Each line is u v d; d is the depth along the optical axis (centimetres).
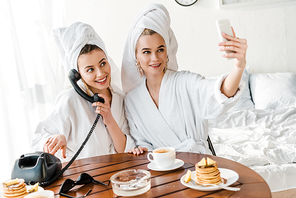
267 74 324
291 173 158
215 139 221
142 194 84
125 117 166
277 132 224
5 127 216
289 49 343
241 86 117
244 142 214
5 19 235
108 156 127
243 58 108
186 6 339
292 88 300
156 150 109
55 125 147
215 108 134
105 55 146
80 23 144
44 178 100
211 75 348
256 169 162
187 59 348
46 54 294
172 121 150
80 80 156
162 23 141
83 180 96
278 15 340
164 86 150
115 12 346
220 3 339
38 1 294
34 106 268
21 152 232
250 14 341
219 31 106
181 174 97
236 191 79
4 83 227
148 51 143
